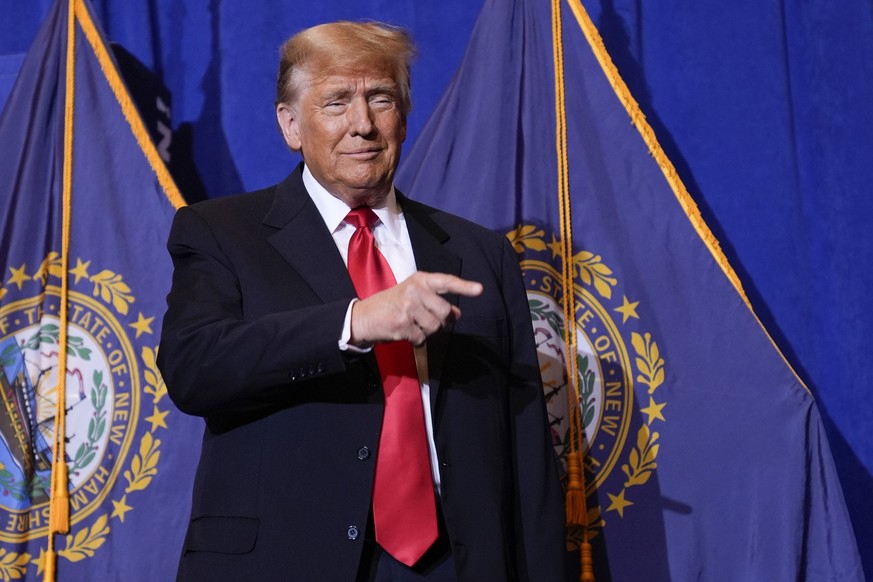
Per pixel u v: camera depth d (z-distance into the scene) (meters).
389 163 4.51
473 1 7.45
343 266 4.30
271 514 3.91
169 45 7.43
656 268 6.28
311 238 4.36
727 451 6.01
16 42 7.47
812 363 7.05
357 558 3.84
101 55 6.53
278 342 3.81
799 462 5.92
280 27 7.45
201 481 4.11
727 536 5.92
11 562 5.87
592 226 6.40
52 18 6.61
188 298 4.18
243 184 7.33
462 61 6.74
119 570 5.93
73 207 6.32
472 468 4.20
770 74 7.33
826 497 5.91
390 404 4.11
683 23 7.42
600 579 6.00
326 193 4.61
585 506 5.93
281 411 4.05
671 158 7.30
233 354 3.86
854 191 7.09
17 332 6.11
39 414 6.05
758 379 6.05
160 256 6.25
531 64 6.68
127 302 6.19
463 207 6.49
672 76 7.39
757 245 7.18
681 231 6.30
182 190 7.29
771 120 7.29
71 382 6.10
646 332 6.22
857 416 6.95
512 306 4.79
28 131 6.43
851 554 5.82
